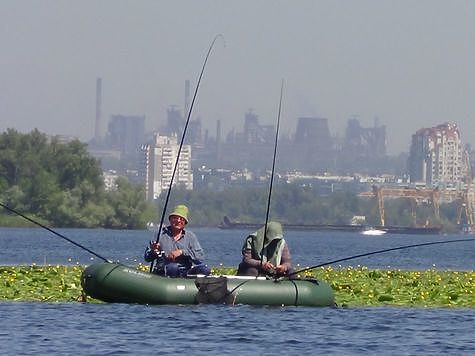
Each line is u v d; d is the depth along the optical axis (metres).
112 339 65.25
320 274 122.12
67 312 75.12
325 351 63.44
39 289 89.56
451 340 68.56
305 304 79.44
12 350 61.47
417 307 84.88
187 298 77.62
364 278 114.31
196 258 80.50
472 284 107.69
